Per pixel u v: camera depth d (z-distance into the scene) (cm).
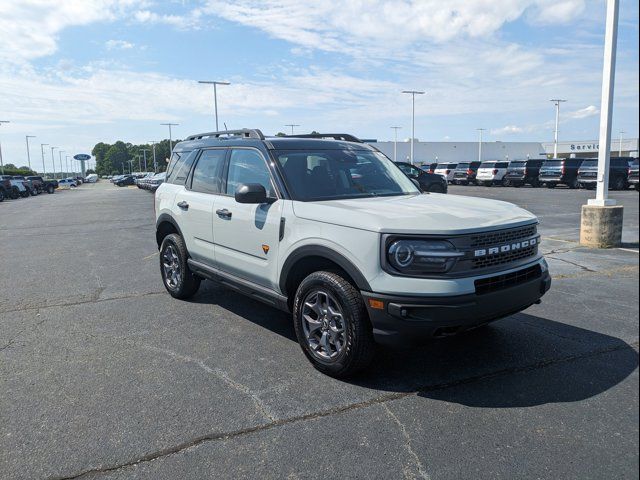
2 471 271
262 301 461
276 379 383
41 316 548
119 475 268
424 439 299
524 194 2472
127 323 521
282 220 418
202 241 542
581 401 342
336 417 325
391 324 337
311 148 485
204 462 279
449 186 3594
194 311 561
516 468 270
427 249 334
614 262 795
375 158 527
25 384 376
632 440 294
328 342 386
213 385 373
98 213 1942
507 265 366
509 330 483
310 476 266
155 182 3688
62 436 304
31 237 1236
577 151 9069
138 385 373
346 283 366
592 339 457
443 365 405
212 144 560
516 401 344
